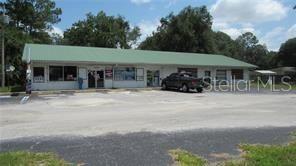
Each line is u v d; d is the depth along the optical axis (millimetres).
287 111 17844
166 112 17375
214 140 10250
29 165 7578
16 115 16422
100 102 23281
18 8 61125
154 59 41875
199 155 8508
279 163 7512
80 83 36062
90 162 7906
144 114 16531
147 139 10406
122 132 11586
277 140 10289
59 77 35562
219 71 46219
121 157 8336
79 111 18000
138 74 40188
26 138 10695
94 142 10023
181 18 69562
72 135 11117
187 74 36250
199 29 69688
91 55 38812
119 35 70875
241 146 9391
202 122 13836
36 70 34500
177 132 11555
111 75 38562
